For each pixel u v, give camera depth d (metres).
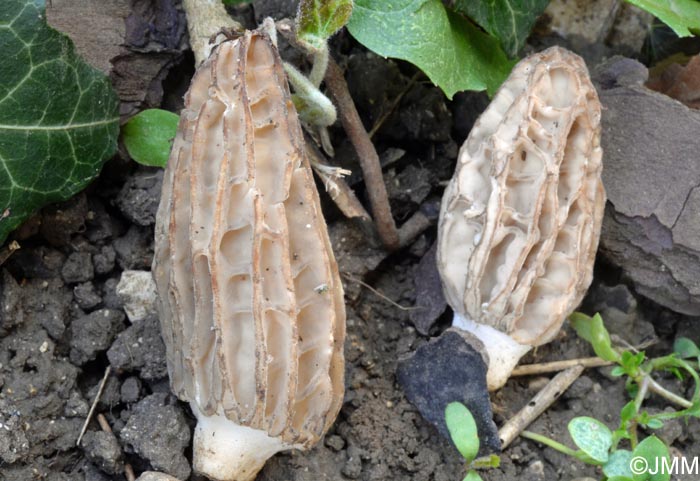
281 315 0.13
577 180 0.15
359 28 0.16
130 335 0.16
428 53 0.16
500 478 0.16
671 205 0.17
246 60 0.13
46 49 0.15
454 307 0.16
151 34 0.17
